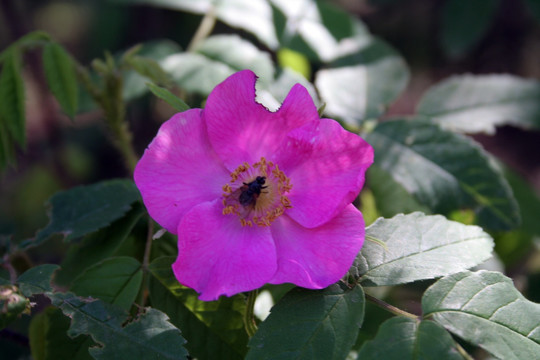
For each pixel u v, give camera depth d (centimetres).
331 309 19
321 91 29
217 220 21
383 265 20
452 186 26
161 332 20
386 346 19
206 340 21
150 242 23
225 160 21
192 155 21
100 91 28
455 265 20
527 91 30
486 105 30
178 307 21
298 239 21
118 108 28
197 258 20
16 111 26
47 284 20
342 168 21
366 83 29
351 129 28
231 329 21
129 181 24
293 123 21
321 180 21
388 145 27
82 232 23
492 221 26
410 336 19
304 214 21
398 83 29
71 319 21
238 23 30
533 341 19
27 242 23
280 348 19
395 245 21
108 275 21
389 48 30
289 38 30
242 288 20
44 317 23
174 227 20
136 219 23
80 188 24
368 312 26
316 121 21
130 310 21
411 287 25
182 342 20
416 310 26
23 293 20
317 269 20
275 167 21
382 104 29
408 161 26
